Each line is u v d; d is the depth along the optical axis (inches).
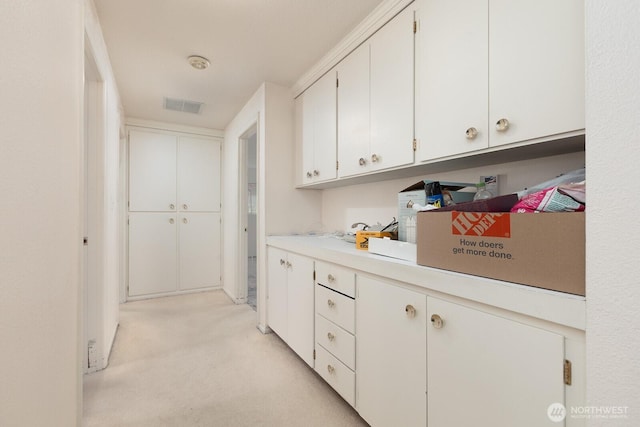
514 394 31.2
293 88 100.3
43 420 30.0
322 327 66.3
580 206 29.0
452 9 47.9
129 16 64.6
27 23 26.1
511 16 40.1
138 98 110.0
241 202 129.0
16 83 24.2
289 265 82.1
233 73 91.7
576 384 26.7
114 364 76.9
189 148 142.7
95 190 73.6
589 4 23.3
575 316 26.1
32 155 27.4
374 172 66.5
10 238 23.4
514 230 31.9
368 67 66.9
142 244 132.6
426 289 41.4
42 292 29.8
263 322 98.4
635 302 21.0
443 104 49.6
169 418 57.1
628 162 21.2
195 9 62.6
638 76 20.7
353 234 84.2
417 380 42.6
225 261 147.2
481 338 34.4
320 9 62.8
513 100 39.9
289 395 64.7
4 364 22.4
